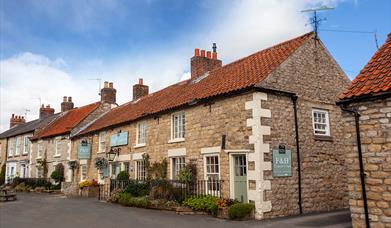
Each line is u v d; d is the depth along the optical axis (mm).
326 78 15094
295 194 12789
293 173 12891
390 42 10438
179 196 14430
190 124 15438
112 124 21875
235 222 11062
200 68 20484
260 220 11328
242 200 12656
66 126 29578
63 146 28719
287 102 13359
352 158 8945
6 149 39062
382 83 8594
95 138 24500
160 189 14992
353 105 9016
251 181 12141
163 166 16656
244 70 15508
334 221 10711
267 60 15047
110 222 11656
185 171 14625
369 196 8508
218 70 18875
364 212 8570
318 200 13461
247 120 12633
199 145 14742
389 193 8156
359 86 9125
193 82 19406
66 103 36938
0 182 37781
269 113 12656
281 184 12445
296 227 9875
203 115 14734
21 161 35344
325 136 14305
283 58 13914
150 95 24203
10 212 14781
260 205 11742
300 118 13648
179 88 20281
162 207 14062
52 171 29797
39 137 32375
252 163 12195
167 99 19062
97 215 13281
